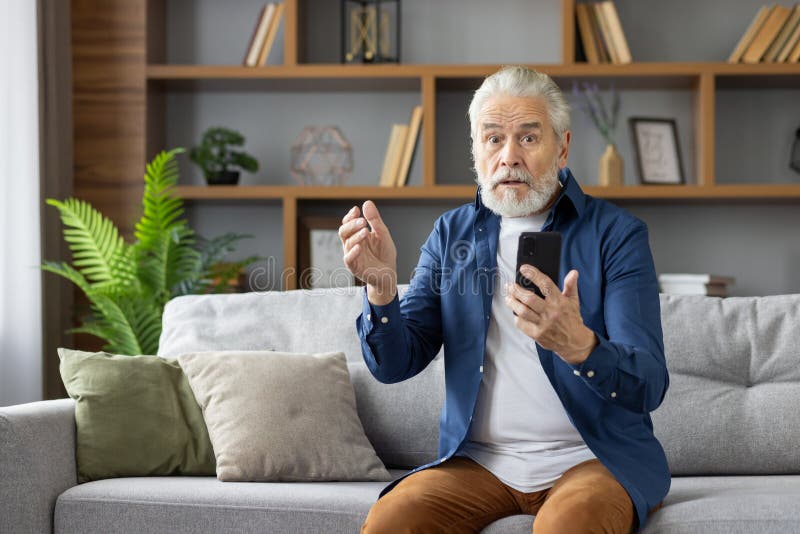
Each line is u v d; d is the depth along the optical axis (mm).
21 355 3111
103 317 3350
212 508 1772
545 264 1443
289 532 1737
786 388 2131
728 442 2084
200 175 3873
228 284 3518
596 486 1484
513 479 1638
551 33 3809
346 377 2191
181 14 3855
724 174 3775
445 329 1781
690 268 3771
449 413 1739
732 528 1531
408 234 3834
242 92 3865
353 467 2029
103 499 1816
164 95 3836
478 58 3824
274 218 3863
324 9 3838
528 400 1674
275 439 2008
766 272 3752
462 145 3832
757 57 3486
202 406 2113
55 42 3424
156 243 3141
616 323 1614
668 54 3793
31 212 3158
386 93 3865
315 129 3680
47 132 3336
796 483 1904
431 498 1559
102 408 2047
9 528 1775
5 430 1802
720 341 2189
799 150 3715
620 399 1476
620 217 1747
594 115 3635
